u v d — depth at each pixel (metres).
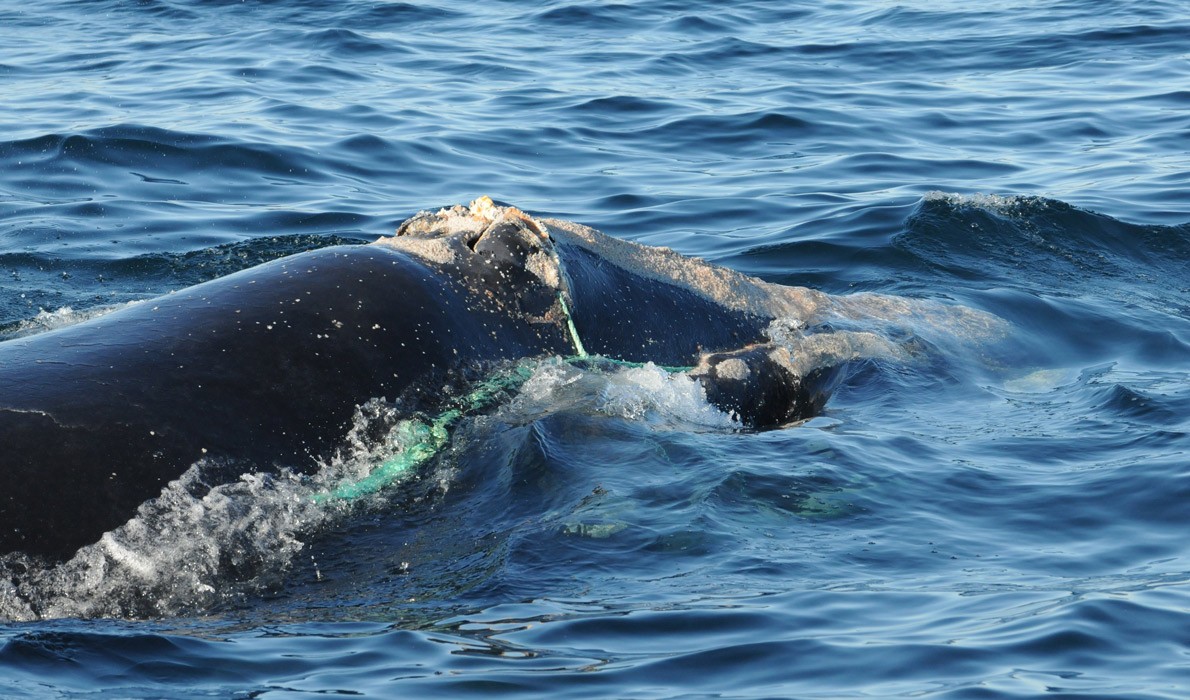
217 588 23.52
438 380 28.83
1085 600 22.50
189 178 56.91
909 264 46.72
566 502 26.09
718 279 36.19
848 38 88.38
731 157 62.53
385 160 60.28
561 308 31.80
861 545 25.06
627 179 58.50
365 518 25.84
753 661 20.75
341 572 24.23
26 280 44.09
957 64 80.94
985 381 36.06
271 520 24.83
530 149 62.97
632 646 21.28
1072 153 62.62
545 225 33.59
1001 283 45.06
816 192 56.22
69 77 75.38
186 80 74.38
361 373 27.69
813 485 27.45
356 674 20.39
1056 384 36.06
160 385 25.27
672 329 34.03
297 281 28.92
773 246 48.62
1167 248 49.12
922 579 23.73
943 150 63.41
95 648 20.92
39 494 22.89
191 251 47.53
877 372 35.25
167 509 23.81
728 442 29.41
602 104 70.75
